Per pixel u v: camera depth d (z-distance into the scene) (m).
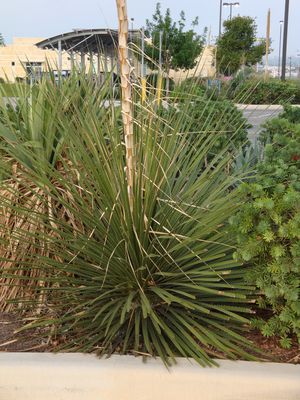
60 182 3.68
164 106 4.11
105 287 3.55
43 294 3.70
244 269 3.69
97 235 3.61
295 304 3.21
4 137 4.11
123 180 3.41
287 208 3.29
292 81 26.20
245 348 3.46
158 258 3.56
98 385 3.11
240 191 3.41
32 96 4.50
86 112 4.11
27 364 3.14
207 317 3.60
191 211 3.76
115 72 4.42
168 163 3.71
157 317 3.37
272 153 4.00
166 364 3.13
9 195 4.11
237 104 5.29
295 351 3.45
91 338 3.49
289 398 3.03
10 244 3.96
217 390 3.06
